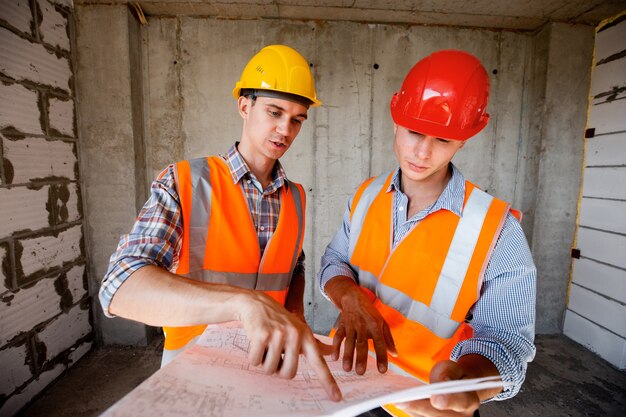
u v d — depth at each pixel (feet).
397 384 1.80
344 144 9.01
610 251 8.21
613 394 6.96
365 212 3.28
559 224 9.14
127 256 2.08
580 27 8.58
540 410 6.47
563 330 9.47
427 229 2.78
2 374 5.84
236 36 8.54
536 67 9.01
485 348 2.11
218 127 8.79
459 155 9.34
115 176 8.19
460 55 2.42
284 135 3.13
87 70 7.89
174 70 8.59
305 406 1.35
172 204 2.76
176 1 7.85
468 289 2.57
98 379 7.23
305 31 8.62
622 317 7.87
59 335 7.23
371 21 8.69
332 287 2.86
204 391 1.39
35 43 6.59
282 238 3.36
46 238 6.88
